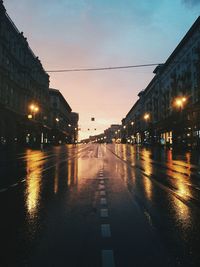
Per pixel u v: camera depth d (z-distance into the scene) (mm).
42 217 7789
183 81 61469
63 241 5914
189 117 58031
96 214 8188
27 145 67438
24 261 4898
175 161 31547
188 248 5531
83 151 63031
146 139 111938
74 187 13289
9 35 55594
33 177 16969
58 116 116188
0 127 51375
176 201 10141
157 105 93188
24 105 65688
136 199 10492
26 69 66438
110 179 16484
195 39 55844
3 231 6543
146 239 6055
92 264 4789
